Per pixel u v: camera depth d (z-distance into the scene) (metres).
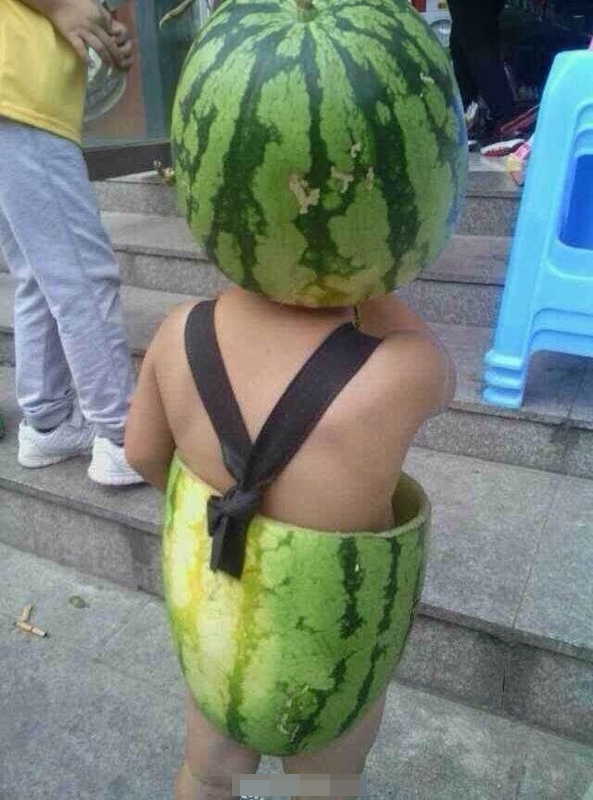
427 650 2.15
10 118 2.05
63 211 2.19
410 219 0.98
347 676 1.17
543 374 2.90
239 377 1.11
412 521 1.16
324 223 0.95
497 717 2.12
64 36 2.11
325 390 1.04
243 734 1.23
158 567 2.56
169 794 1.97
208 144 0.96
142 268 3.82
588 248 2.60
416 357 1.08
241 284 1.07
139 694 2.26
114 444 2.54
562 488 2.56
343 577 1.09
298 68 0.90
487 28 4.52
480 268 3.27
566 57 2.23
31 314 2.46
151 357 1.22
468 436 2.74
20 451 2.77
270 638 1.13
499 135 4.59
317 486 1.07
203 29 1.03
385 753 2.03
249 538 1.10
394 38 0.94
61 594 2.65
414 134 0.94
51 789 1.99
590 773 1.96
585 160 2.51
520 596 2.09
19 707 2.22
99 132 3.64
